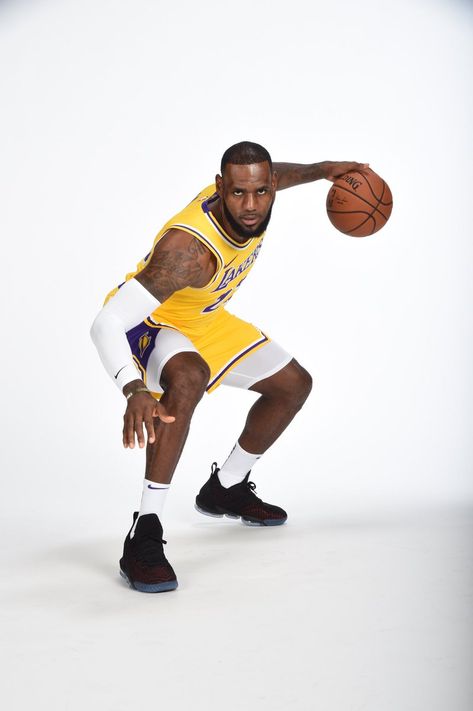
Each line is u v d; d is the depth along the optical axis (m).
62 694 1.62
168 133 7.13
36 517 3.04
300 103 7.25
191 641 1.87
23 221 6.65
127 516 3.07
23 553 2.60
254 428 2.89
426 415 4.58
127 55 7.56
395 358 5.30
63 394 4.77
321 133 7.10
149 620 2.00
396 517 3.02
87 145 7.05
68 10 7.81
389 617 1.99
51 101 7.33
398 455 4.00
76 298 5.99
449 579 2.27
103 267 6.23
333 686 1.64
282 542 2.69
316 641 1.86
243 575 2.35
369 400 4.79
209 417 4.56
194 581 2.30
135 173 6.81
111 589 2.25
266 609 2.06
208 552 2.59
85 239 6.41
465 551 2.55
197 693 1.62
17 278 6.15
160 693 1.62
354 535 2.77
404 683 1.65
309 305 5.93
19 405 4.61
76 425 4.35
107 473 3.67
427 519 2.99
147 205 6.62
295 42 7.47
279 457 3.98
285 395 2.86
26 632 1.93
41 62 7.64
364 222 2.72
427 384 4.98
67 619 2.01
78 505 3.21
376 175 2.77
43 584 2.29
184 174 6.82
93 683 1.67
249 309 5.83
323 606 2.08
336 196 2.74
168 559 2.52
